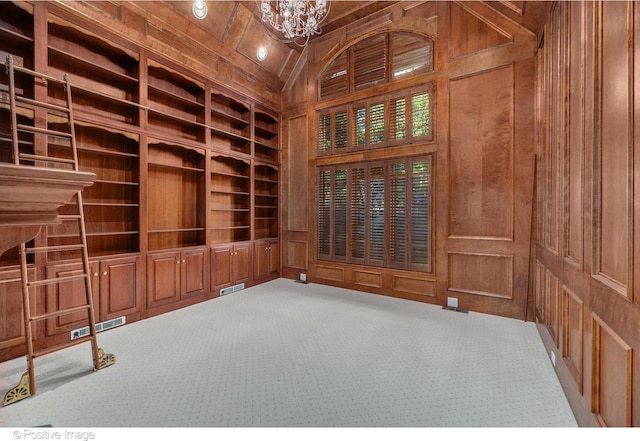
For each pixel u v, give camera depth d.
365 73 4.71
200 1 3.91
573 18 2.00
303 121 5.45
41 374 2.24
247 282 4.94
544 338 2.77
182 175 4.29
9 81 2.21
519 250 3.50
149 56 3.59
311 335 3.00
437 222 4.04
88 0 3.03
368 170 4.66
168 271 3.74
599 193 1.49
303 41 5.23
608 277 1.39
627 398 1.16
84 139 3.25
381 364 2.42
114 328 3.16
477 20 3.75
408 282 4.29
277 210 5.75
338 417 1.77
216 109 4.62
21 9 2.63
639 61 1.11
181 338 2.92
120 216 3.55
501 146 3.61
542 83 3.15
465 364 2.43
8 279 2.46
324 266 5.16
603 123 1.46
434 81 4.05
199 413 1.80
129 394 2.00
